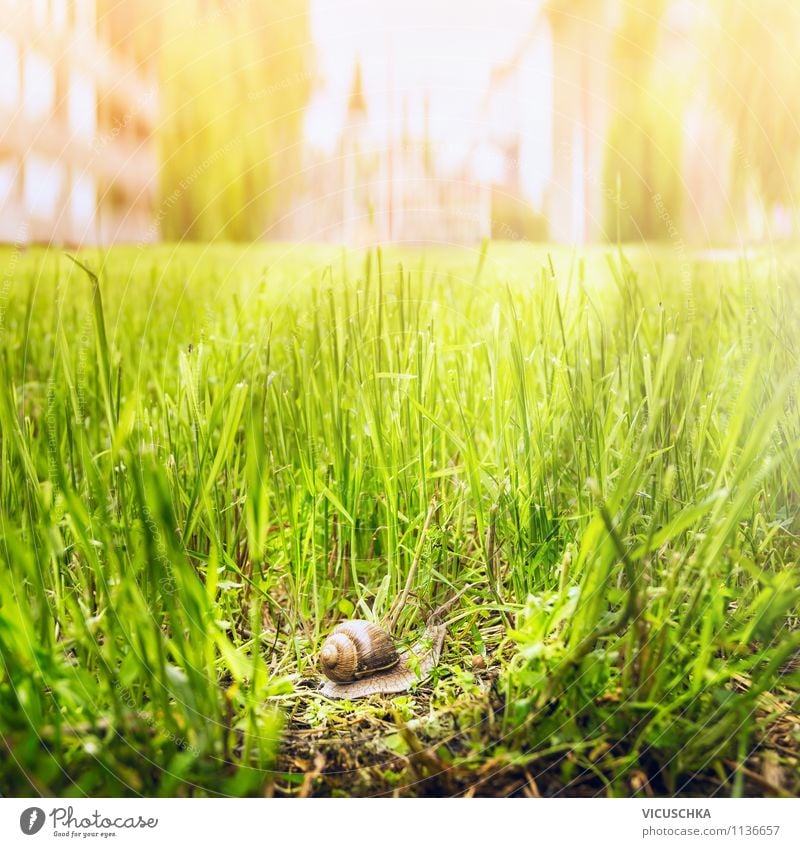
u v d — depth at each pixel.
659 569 0.42
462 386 0.54
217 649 0.43
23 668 0.35
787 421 0.45
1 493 0.40
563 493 0.49
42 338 0.62
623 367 0.48
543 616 0.38
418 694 0.42
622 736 0.37
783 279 0.57
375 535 0.51
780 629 0.41
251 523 0.40
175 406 0.49
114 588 0.38
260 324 0.58
